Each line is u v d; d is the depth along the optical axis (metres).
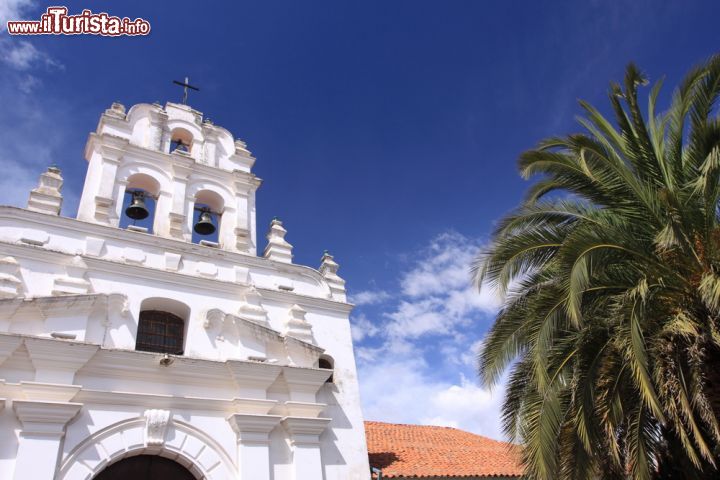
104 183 15.52
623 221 11.84
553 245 11.65
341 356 16.22
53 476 10.73
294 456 13.49
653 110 12.43
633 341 9.44
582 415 10.59
